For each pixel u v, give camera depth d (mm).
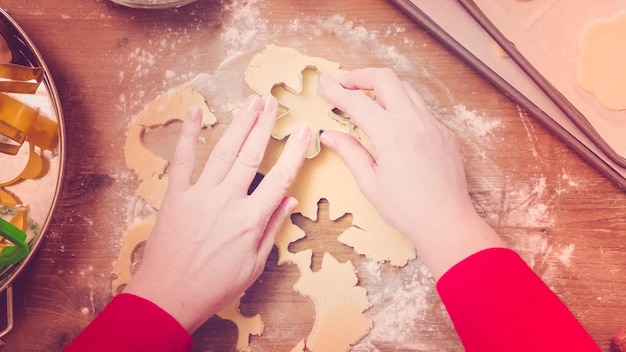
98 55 691
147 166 681
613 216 680
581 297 679
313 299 675
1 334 660
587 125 665
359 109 639
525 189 684
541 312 556
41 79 639
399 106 639
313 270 680
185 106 685
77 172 684
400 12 689
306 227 681
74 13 690
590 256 680
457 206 613
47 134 658
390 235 674
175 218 637
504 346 547
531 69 666
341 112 683
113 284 676
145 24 691
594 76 669
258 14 690
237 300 675
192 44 690
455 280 584
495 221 685
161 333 601
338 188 676
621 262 679
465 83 687
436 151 627
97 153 686
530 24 677
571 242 682
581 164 682
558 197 684
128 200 683
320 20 690
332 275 676
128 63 690
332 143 654
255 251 639
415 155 622
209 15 692
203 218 634
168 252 630
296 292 678
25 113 639
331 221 680
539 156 684
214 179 642
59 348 677
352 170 645
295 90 684
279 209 653
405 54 690
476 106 686
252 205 637
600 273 679
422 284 677
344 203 675
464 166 687
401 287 677
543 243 683
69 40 691
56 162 673
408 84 669
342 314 674
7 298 669
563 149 683
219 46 690
